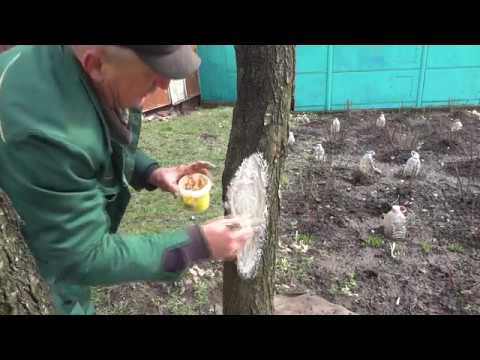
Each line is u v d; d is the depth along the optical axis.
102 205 1.25
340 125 7.07
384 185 4.92
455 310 3.08
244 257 2.04
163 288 3.19
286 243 3.85
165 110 7.98
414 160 4.96
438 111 7.62
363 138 6.48
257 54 1.81
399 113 7.58
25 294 1.22
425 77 7.63
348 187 4.88
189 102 8.42
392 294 3.25
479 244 3.81
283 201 4.55
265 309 2.21
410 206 4.46
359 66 7.58
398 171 5.30
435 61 7.50
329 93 7.78
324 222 4.18
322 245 3.83
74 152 1.11
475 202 4.46
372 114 7.59
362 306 3.13
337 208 4.43
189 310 2.98
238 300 2.16
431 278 3.42
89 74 1.18
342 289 3.29
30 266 1.23
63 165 1.11
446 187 4.83
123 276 1.21
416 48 7.41
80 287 1.75
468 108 7.72
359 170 5.05
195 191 2.02
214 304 3.04
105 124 1.24
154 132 6.60
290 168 5.37
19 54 1.19
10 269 1.18
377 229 4.06
